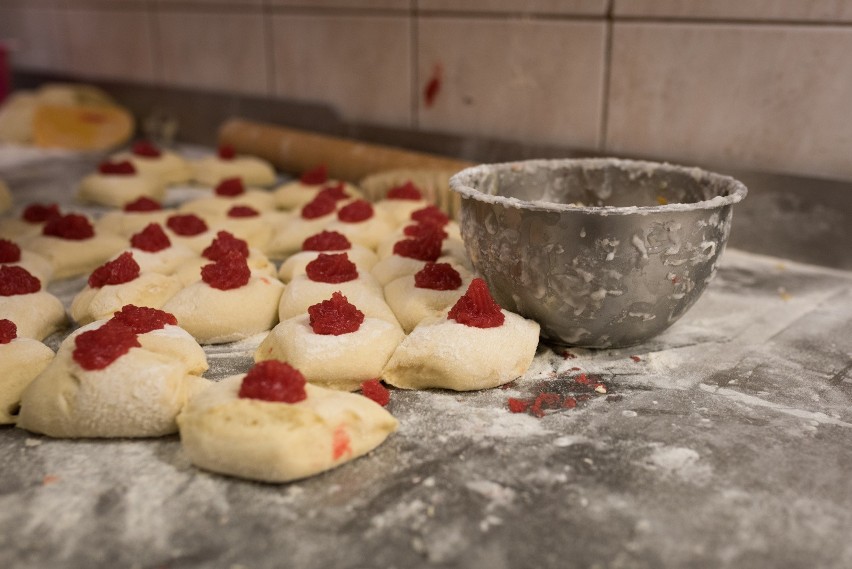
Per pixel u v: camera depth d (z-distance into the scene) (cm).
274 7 93
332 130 92
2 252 57
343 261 53
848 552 35
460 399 45
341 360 45
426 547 35
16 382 44
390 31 82
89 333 43
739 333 52
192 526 36
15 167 97
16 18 135
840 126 58
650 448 41
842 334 51
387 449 41
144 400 41
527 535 36
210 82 107
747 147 62
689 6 62
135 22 114
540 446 41
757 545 35
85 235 63
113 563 34
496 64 74
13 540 35
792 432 42
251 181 88
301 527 36
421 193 73
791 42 59
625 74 67
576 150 70
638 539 35
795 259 62
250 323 51
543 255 45
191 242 63
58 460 40
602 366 48
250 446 38
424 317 50
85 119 110
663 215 43
